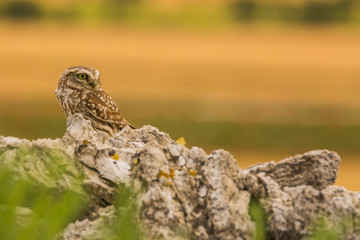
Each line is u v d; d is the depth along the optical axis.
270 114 80.75
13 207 11.12
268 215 11.15
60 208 11.11
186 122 74.12
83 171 11.41
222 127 73.12
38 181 11.42
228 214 10.66
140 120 78.69
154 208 10.59
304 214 10.88
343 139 68.81
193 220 10.70
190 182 10.92
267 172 12.62
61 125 73.06
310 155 12.56
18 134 69.81
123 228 10.59
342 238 10.77
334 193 11.82
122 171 11.29
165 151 11.20
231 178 11.18
